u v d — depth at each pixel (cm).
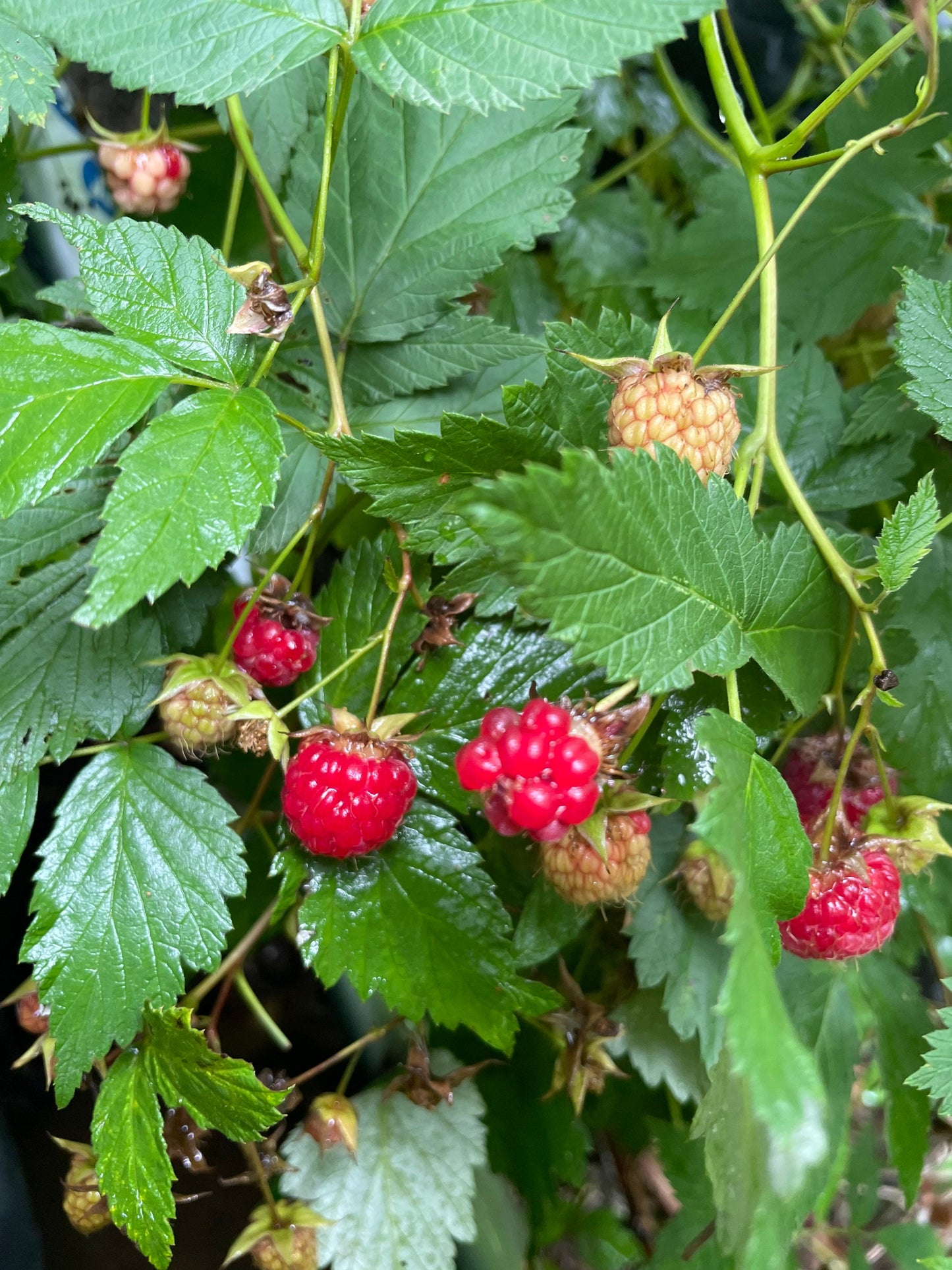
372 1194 20
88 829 17
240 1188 22
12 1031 23
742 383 21
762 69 28
